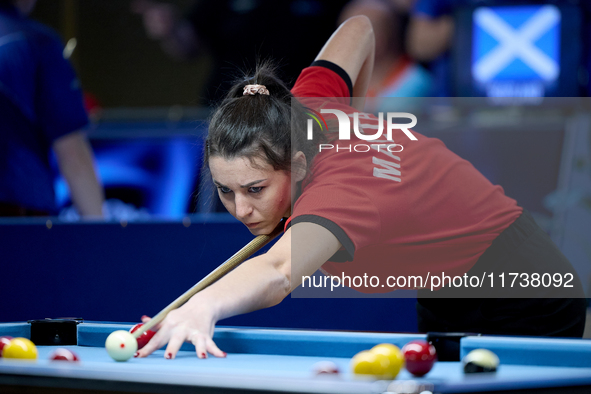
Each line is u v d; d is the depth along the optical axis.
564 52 16.38
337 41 6.78
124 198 15.98
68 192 15.08
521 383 3.32
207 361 4.34
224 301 4.32
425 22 17.75
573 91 16.36
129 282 10.10
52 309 10.16
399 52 18.00
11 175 12.76
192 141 15.77
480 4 16.64
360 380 3.12
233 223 9.98
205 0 18.30
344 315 9.90
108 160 15.97
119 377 3.43
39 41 13.13
